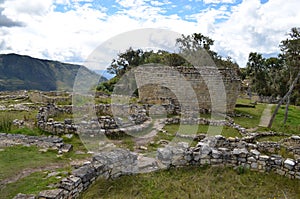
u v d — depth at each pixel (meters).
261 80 58.50
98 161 8.80
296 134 16.95
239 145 12.00
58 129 13.38
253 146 12.07
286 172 8.85
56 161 9.39
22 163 8.88
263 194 7.75
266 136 15.78
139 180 8.65
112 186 8.19
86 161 9.39
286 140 14.16
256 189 8.05
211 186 8.22
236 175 8.93
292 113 27.64
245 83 62.66
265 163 9.18
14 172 8.04
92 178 8.03
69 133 13.28
